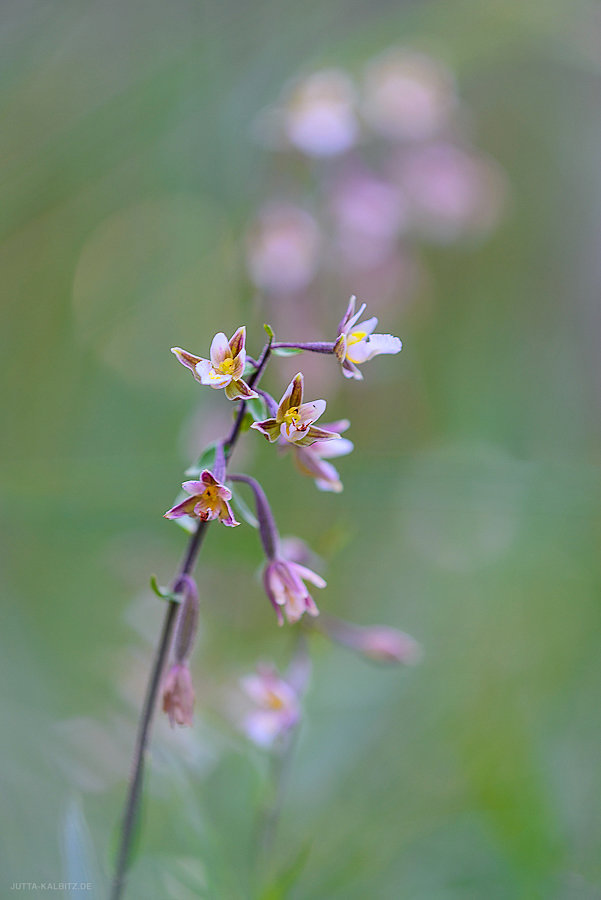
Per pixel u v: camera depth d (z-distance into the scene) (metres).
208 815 0.77
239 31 1.23
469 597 1.03
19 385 1.21
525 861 0.79
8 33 1.14
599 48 1.16
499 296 1.41
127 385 1.29
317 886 0.78
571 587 1.01
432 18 1.17
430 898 0.78
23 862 0.77
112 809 0.80
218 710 0.85
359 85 1.16
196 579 1.03
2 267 1.20
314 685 0.84
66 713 0.84
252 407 0.65
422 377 1.25
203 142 1.24
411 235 1.18
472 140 1.48
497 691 0.90
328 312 1.11
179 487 0.99
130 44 1.19
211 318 1.31
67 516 0.97
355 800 0.82
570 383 1.38
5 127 1.12
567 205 1.50
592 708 0.89
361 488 1.06
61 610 0.95
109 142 1.16
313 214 1.10
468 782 0.82
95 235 1.27
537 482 1.04
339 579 1.05
